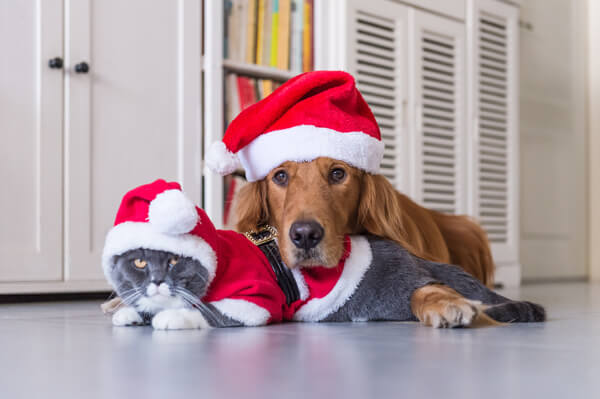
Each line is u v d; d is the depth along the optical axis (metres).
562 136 4.31
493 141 3.48
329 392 0.68
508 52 3.58
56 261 2.25
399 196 1.81
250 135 1.46
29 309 1.94
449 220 2.08
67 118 2.28
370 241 1.44
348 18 2.83
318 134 1.39
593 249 4.43
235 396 0.67
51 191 2.24
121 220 1.29
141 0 2.44
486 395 0.67
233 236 1.43
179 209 1.20
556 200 4.27
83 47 2.31
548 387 0.71
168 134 2.50
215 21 2.51
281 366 0.84
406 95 3.07
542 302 2.20
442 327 1.27
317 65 2.83
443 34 3.23
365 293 1.38
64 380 0.78
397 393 0.68
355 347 1.01
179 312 1.27
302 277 1.38
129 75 2.41
